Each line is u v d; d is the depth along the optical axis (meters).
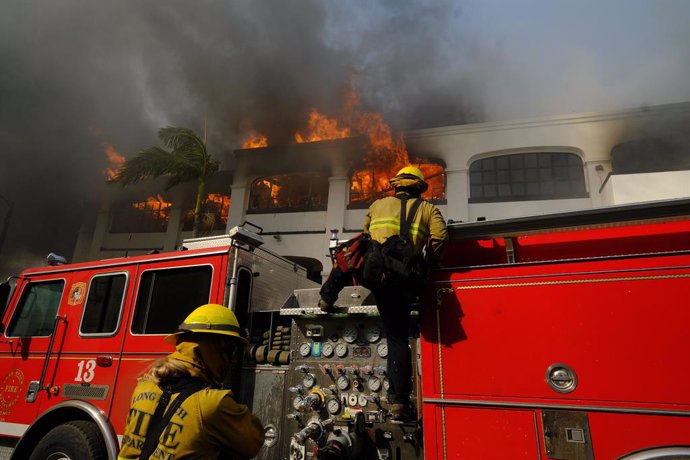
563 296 2.41
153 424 1.49
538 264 2.52
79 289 4.22
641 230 2.62
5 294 4.13
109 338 3.83
